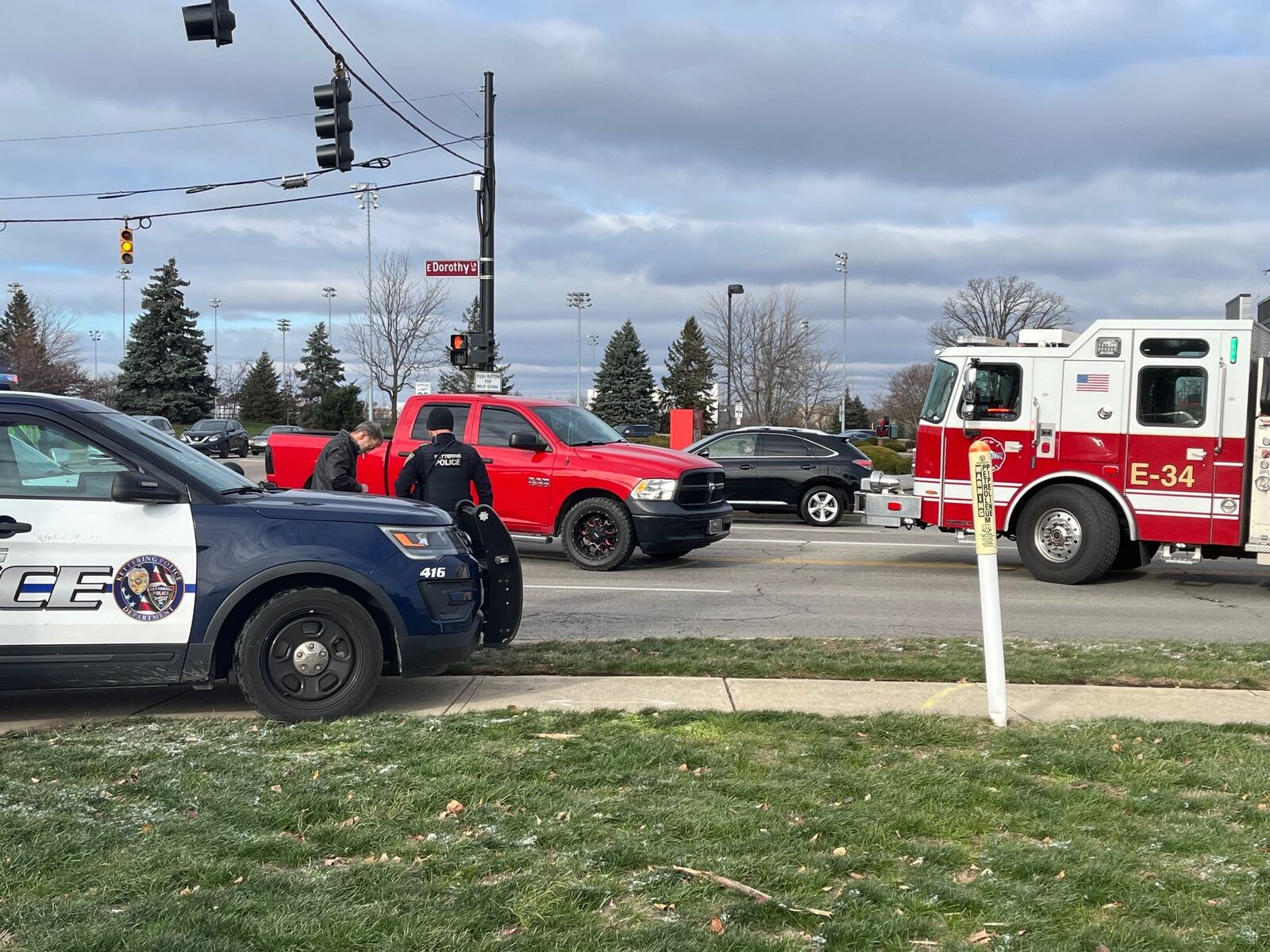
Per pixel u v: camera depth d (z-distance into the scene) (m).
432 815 4.67
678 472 13.69
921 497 13.74
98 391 67.44
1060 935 3.60
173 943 3.44
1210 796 5.00
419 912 3.69
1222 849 4.34
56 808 4.72
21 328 63.12
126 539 6.09
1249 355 12.09
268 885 3.91
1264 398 11.88
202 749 5.62
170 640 6.11
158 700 7.03
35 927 3.58
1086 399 12.86
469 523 7.28
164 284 68.31
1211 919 3.74
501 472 14.06
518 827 4.51
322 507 6.47
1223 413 12.24
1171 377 12.50
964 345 13.54
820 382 57.69
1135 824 4.59
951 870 4.18
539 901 3.79
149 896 3.83
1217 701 6.82
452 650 6.56
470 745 5.66
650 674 7.60
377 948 3.46
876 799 4.86
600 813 4.65
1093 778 5.26
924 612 11.00
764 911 3.72
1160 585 13.18
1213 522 12.33
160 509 6.18
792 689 7.03
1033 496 13.23
